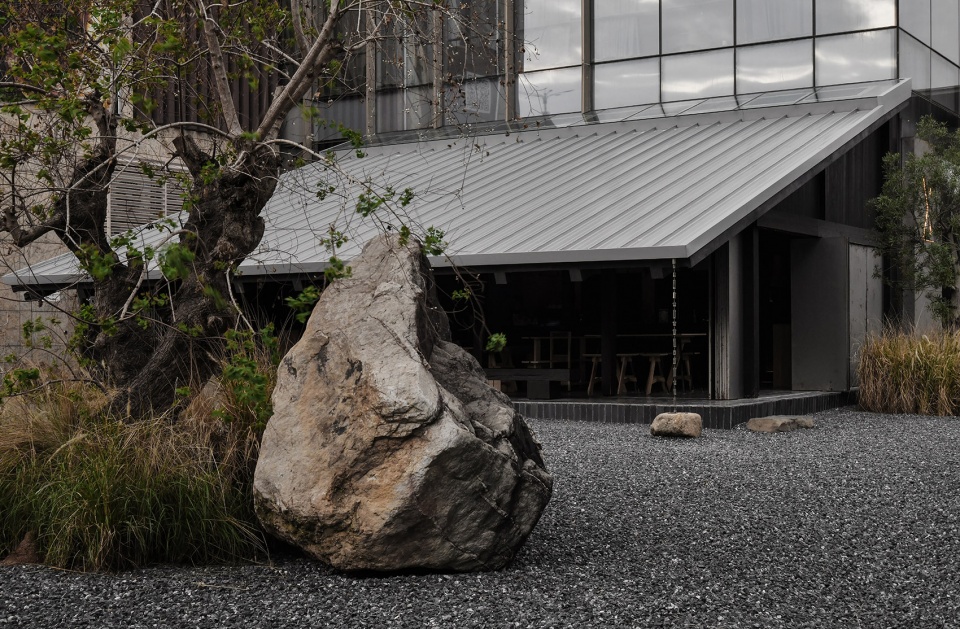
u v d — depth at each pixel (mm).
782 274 18000
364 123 21188
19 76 6016
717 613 4340
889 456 9102
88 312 6047
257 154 6395
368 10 6723
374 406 4855
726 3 18328
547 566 5137
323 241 5797
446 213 14617
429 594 4590
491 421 5293
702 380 17281
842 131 14664
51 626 4180
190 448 5574
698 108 17844
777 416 11852
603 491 7230
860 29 17281
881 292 16438
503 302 18406
